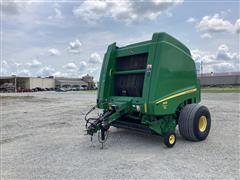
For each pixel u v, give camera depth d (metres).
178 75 5.74
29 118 10.84
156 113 5.09
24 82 75.75
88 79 104.19
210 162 4.30
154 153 4.97
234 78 76.44
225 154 4.75
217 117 9.52
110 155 4.92
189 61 6.19
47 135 7.09
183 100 5.91
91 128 5.23
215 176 3.68
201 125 5.91
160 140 6.07
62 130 7.80
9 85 68.81
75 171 4.07
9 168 4.35
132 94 6.00
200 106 5.89
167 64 5.40
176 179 3.61
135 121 6.15
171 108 5.48
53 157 4.91
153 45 5.35
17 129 8.20
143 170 4.02
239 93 29.92
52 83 85.69
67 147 5.65
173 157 4.66
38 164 4.51
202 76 81.31
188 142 5.79
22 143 6.21
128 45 6.17
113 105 5.69
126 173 3.91
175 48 5.66
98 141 6.12
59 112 12.96
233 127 7.50
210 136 6.34
